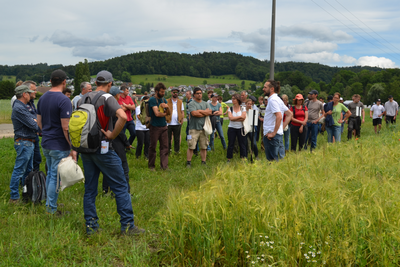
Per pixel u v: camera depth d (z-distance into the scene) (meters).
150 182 6.41
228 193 3.52
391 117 15.11
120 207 3.74
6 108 27.50
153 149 7.58
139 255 3.23
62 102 4.14
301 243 2.83
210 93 10.52
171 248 3.22
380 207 2.96
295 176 4.36
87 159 3.65
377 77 127.19
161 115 7.33
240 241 3.01
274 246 2.87
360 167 4.95
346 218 2.98
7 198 4.95
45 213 4.23
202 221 3.10
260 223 3.02
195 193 3.61
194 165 8.29
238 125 8.47
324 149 6.37
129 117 8.92
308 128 9.67
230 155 8.65
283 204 3.33
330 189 3.58
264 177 4.21
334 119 9.64
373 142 7.55
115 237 3.65
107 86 3.80
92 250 3.32
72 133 3.46
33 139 4.91
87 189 3.78
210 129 8.17
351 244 2.83
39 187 4.68
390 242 2.75
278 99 5.70
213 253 2.97
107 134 3.56
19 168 4.76
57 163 4.24
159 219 3.62
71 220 4.06
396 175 4.69
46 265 2.95
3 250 3.12
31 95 5.20
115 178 3.72
